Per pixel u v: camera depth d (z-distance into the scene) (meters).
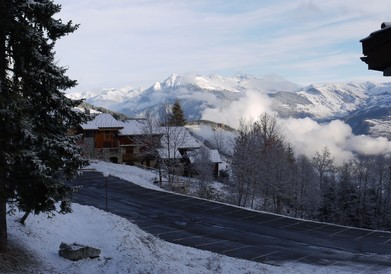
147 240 24.03
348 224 78.56
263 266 23.02
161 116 80.81
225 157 96.62
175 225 33.66
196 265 21.95
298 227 35.59
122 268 18.98
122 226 24.27
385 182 91.06
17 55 15.89
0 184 15.79
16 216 21.72
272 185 63.78
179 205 41.50
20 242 18.84
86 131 74.75
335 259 26.19
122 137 77.44
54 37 16.69
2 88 15.05
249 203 67.38
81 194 43.69
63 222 23.45
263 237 31.50
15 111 14.95
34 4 15.40
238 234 31.89
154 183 61.38
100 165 65.94
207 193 61.16
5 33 15.75
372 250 29.14
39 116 16.98
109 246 21.17
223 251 26.72
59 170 17.48
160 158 63.97
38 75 15.97
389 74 5.20
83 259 19.11
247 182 61.84
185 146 77.75
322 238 32.25
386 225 82.56
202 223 34.97
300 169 77.00
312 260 25.72
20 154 15.16
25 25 15.44
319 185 84.81
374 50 5.02
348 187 80.62
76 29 16.81
